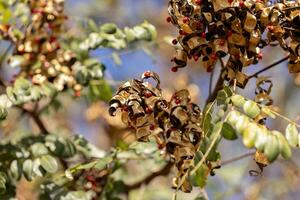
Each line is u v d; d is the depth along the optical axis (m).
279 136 3.63
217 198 7.77
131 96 4.10
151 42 6.05
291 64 4.20
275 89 10.54
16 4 5.83
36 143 5.11
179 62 4.22
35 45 5.41
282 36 4.10
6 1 5.73
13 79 5.38
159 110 4.08
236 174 8.84
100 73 5.41
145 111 4.09
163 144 4.20
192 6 4.06
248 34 4.00
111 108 4.11
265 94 4.32
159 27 10.66
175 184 4.06
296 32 4.12
